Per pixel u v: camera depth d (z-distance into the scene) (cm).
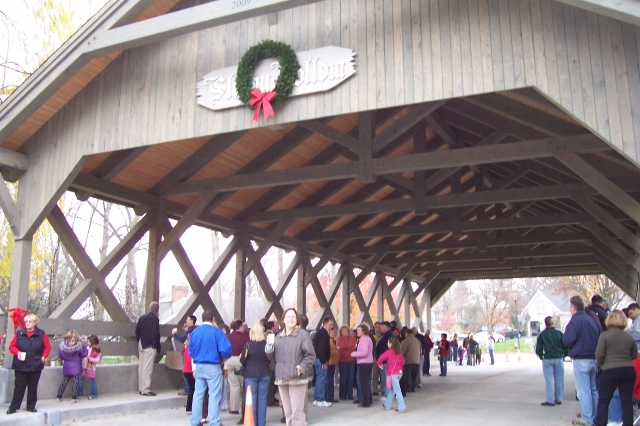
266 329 855
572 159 889
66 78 809
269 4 639
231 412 864
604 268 1984
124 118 830
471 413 891
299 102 720
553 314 6425
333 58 707
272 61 736
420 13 678
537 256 1928
